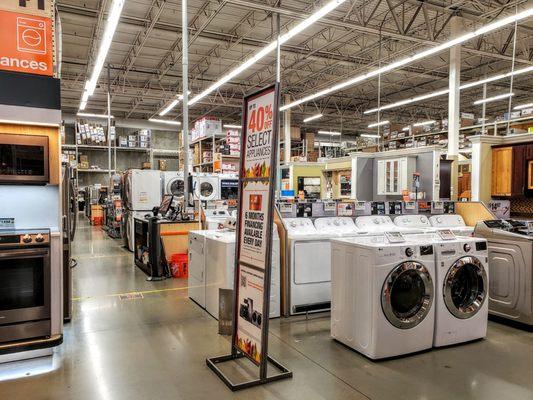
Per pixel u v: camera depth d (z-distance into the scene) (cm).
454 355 319
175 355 319
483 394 258
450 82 917
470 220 577
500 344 343
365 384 271
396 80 1484
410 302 331
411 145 1134
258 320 274
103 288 539
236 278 302
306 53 1203
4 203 346
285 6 900
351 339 328
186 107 621
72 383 273
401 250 311
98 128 1405
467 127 1034
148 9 916
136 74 1422
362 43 1151
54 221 362
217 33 1055
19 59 306
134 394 258
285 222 434
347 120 2116
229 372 288
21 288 308
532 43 1114
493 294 406
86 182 1789
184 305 459
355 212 514
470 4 892
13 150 312
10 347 300
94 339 353
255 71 1405
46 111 315
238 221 301
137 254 700
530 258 372
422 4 869
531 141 603
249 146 292
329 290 439
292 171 1160
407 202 554
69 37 1068
